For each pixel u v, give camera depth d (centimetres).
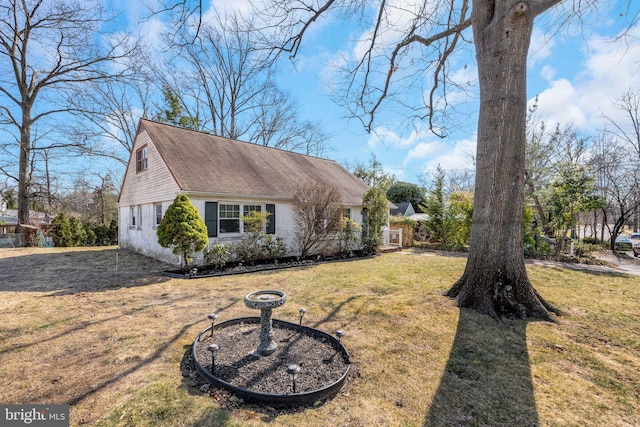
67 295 607
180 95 2131
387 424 234
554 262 1098
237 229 1083
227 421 234
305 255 1185
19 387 279
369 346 375
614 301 575
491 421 239
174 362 329
